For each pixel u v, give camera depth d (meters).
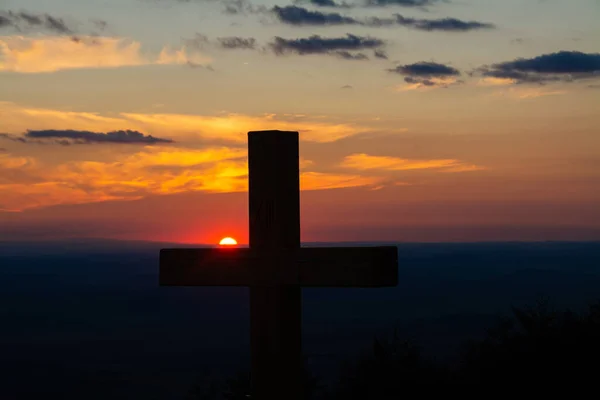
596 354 12.55
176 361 114.00
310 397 15.05
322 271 7.29
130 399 81.69
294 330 7.63
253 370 7.64
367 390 13.56
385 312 177.12
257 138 7.66
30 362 121.62
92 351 137.25
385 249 7.06
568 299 112.19
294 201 7.66
